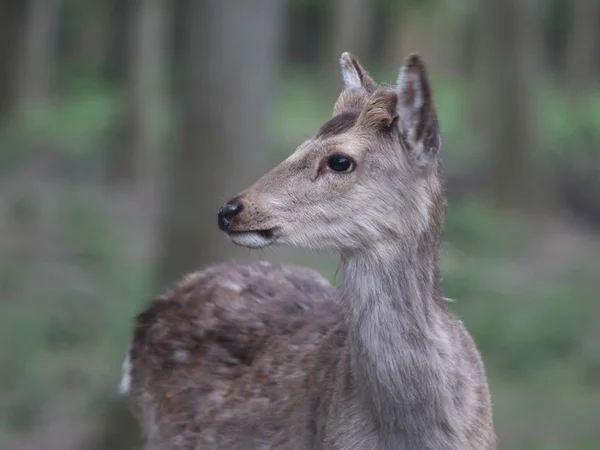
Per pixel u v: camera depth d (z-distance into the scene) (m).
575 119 35.12
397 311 6.27
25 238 22.11
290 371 7.24
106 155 30.39
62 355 15.78
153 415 8.27
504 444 12.58
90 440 12.11
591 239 24.00
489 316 16.28
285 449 6.98
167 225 11.55
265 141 11.48
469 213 23.77
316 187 6.33
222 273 8.38
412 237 6.30
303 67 57.03
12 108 33.25
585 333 16.09
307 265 18.22
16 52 33.19
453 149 30.28
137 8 29.00
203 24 11.20
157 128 31.42
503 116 25.73
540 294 17.88
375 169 6.29
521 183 25.61
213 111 11.21
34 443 12.95
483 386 6.69
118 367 13.85
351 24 41.47
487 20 28.56
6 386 14.52
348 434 6.43
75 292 18.25
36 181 28.47
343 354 6.61
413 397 6.27
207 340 7.96
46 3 38.84
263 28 11.30
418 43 54.31
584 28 40.56
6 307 17.28
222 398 7.60
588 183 26.86
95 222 23.33
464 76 45.75
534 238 23.42
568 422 13.20
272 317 7.79
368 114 6.37
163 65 31.91
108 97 44.38
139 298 16.50
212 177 11.28
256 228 6.36
